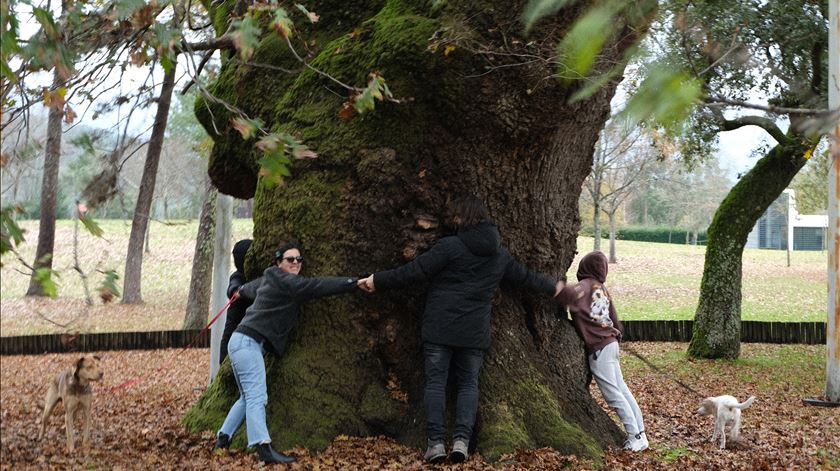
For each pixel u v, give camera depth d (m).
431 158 6.08
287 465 5.43
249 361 5.59
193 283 20.92
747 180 14.98
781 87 9.73
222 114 7.13
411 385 6.14
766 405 10.05
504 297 6.35
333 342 6.14
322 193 6.21
